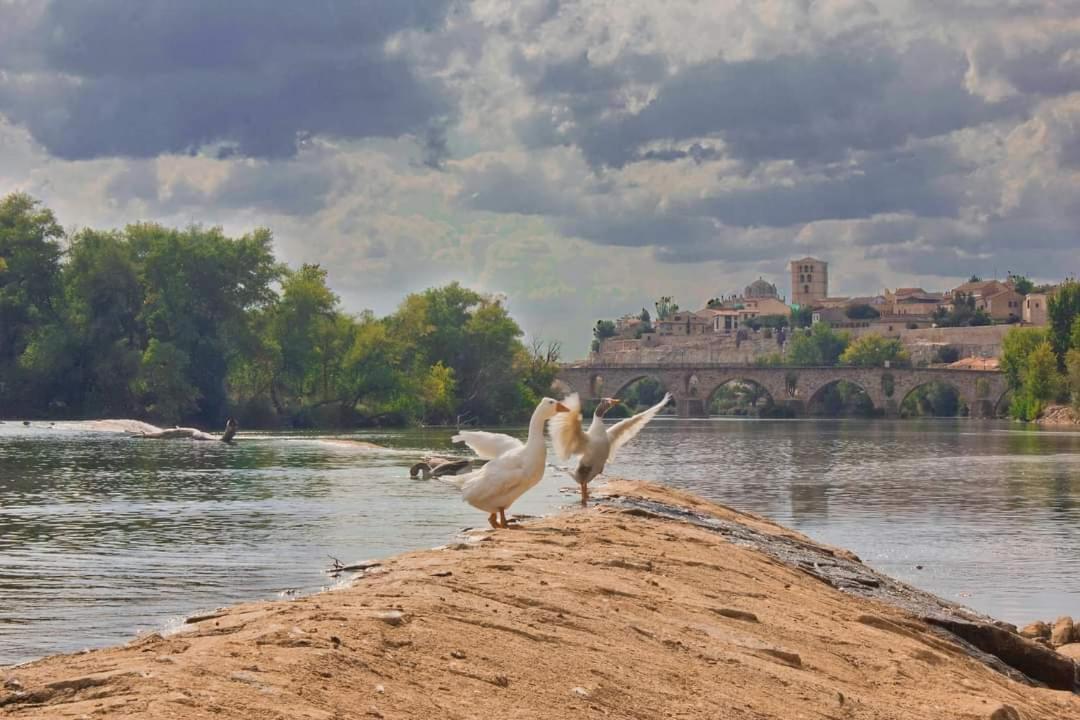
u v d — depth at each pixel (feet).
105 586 63.00
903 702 37.83
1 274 379.14
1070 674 57.16
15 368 374.43
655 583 47.75
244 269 398.42
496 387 474.90
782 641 42.47
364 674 27.63
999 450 288.51
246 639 29.01
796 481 183.52
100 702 23.25
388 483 145.59
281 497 125.08
